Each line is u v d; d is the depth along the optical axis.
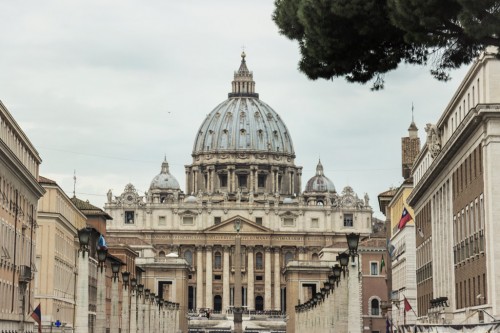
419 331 87.50
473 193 105.50
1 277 126.44
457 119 117.12
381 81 57.53
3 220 126.62
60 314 182.75
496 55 56.41
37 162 157.38
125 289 131.50
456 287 117.81
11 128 132.25
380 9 53.34
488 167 96.94
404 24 52.56
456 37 54.22
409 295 174.62
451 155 118.44
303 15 54.75
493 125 96.50
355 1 53.19
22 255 144.50
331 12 53.94
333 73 57.34
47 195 174.12
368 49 55.94
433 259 137.12
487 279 97.62
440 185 130.25
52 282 173.50
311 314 191.38
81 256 87.19
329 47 55.31
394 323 195.38
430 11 51.59
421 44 53.88
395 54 56.09
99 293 102.69
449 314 122.19
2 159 123.31
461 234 114.31
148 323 169.62
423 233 150.50
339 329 106.50
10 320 133.25
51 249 173.88
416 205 161.38
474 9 50.47
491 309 96.50
